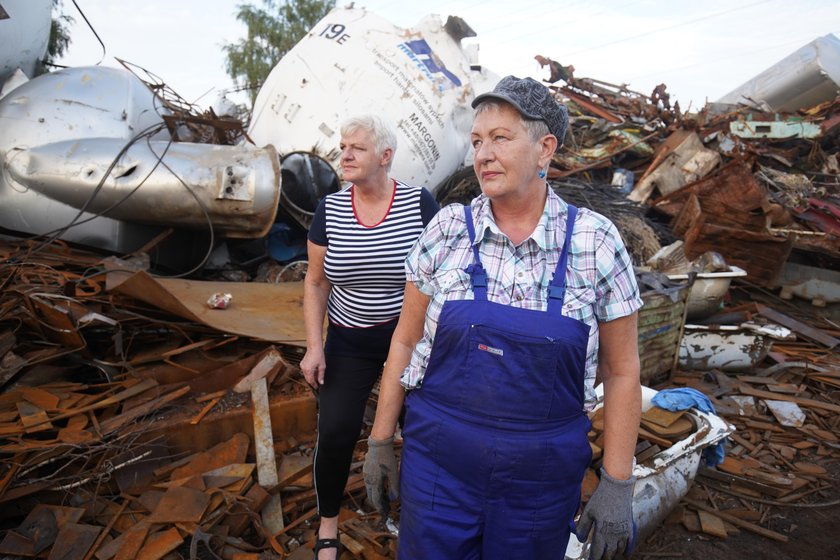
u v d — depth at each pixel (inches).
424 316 64.6
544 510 57.0
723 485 136.6
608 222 57.1
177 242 196.5
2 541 91.6
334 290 89.7
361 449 126.2
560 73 482.9
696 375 196.4
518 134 54.3
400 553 62.6
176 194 170.1
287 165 209.6
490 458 55.4
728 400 179.6
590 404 59.7
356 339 87.6
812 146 451.2
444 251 59.7
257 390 121.0
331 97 207.2
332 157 201.8
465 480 57.3
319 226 86.3
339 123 203.3
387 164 83.9
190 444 114.3
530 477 55.7
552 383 54.3
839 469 149.3
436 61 226.2
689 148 360.8
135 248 186.7
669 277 191.5
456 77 231.0
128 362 127.6
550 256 56.1
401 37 223.0
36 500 100.7
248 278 208.2
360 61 212.1
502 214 59.4
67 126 183.6
